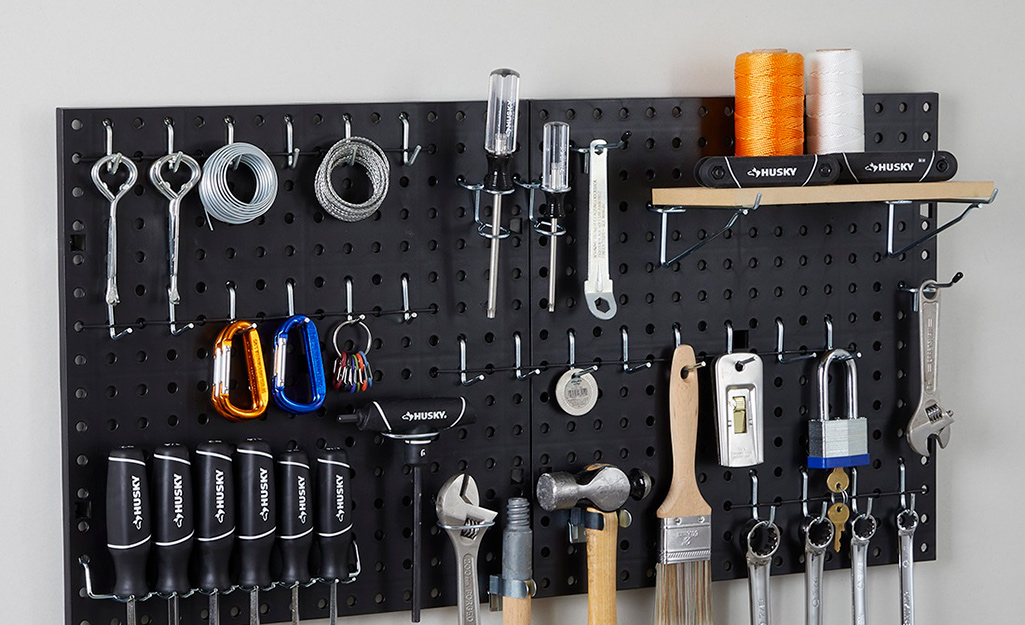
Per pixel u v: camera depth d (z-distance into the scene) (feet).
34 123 5.00
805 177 5.03
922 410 5.91
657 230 5.63
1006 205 6.22
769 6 5.86
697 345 5.72
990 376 6.26
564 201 5.50
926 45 6.08
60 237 4.93
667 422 5.71
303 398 5.26
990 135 6.19
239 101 5.21
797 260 5.83
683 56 5.75
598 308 5.42
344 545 5.16
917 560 6.11
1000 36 6.18
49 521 5.13
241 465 4.99
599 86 5.66
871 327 5.96
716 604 5.95
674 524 5.58
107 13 5.05
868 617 6.15
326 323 5.26
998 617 6.37
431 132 5.32
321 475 5.14
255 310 5.17
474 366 5.45
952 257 6.15
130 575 4.88
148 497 4.91
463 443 5.46
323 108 5.19
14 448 5.08
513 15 5.53
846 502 5.90
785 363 5.84
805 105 5.57
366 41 5.35
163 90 5.13
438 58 5.45
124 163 4.89
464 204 5.39
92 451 5.02
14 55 4.97
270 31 5.23
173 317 5.03
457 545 5.31
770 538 5.79
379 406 5.13
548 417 5.57
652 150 5.59
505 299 5.47
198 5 5.15
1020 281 6.27
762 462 5.68
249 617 5.23
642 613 5.86
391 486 5.39
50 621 5.15
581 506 5.41
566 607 5.76
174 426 5.12
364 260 5.29
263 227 5.15
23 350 5.06
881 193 5.12
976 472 6.28
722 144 5.68
